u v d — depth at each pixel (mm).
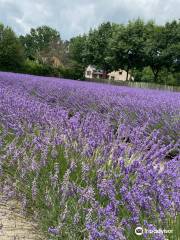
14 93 6574
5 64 33500
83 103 8164
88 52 46938
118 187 2482
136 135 3520
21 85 11562
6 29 33969
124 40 38500
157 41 36906
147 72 54594
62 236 2082
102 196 2354
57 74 35594
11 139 3717
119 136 3420
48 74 35031
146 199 2111
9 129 3934
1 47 33250
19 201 2609
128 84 33844
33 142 3191
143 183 2326
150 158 2957
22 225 2375
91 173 2764
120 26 40281
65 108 7230
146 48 36781
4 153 3344
